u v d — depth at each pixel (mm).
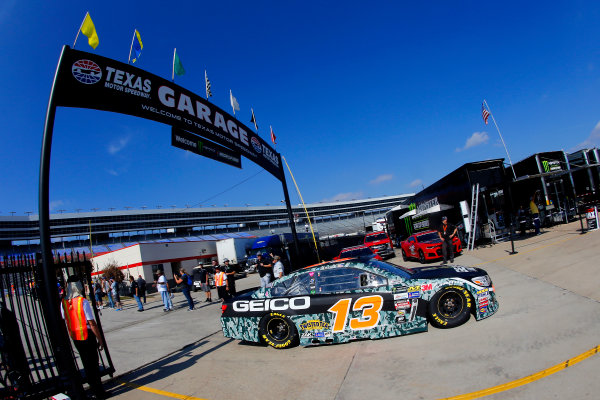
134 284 14547
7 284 4516
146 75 7637
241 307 6297
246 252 35062
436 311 5520
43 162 4543
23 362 4531
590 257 8328
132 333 9531
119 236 69812
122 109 6938
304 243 25203
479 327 5328
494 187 16125
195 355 6410
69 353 4391
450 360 4340
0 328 4418
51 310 4316
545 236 14062
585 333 4422
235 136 11281
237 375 5008
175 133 9023
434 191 19688
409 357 4660
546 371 3664
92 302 5133
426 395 3605
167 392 4723
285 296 6031
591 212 12469
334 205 111188
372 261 6141
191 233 79000
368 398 3738
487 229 16234
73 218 65312
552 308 5629
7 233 59156
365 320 5570
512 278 8375
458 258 13664
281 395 4137
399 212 27344
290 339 5855
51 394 4594
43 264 4328
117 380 5590
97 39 6359
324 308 5711
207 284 14594
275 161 14633
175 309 13664
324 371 4672
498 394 3396
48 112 4824
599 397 3033
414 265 15062
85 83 6105
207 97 11195
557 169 17172
